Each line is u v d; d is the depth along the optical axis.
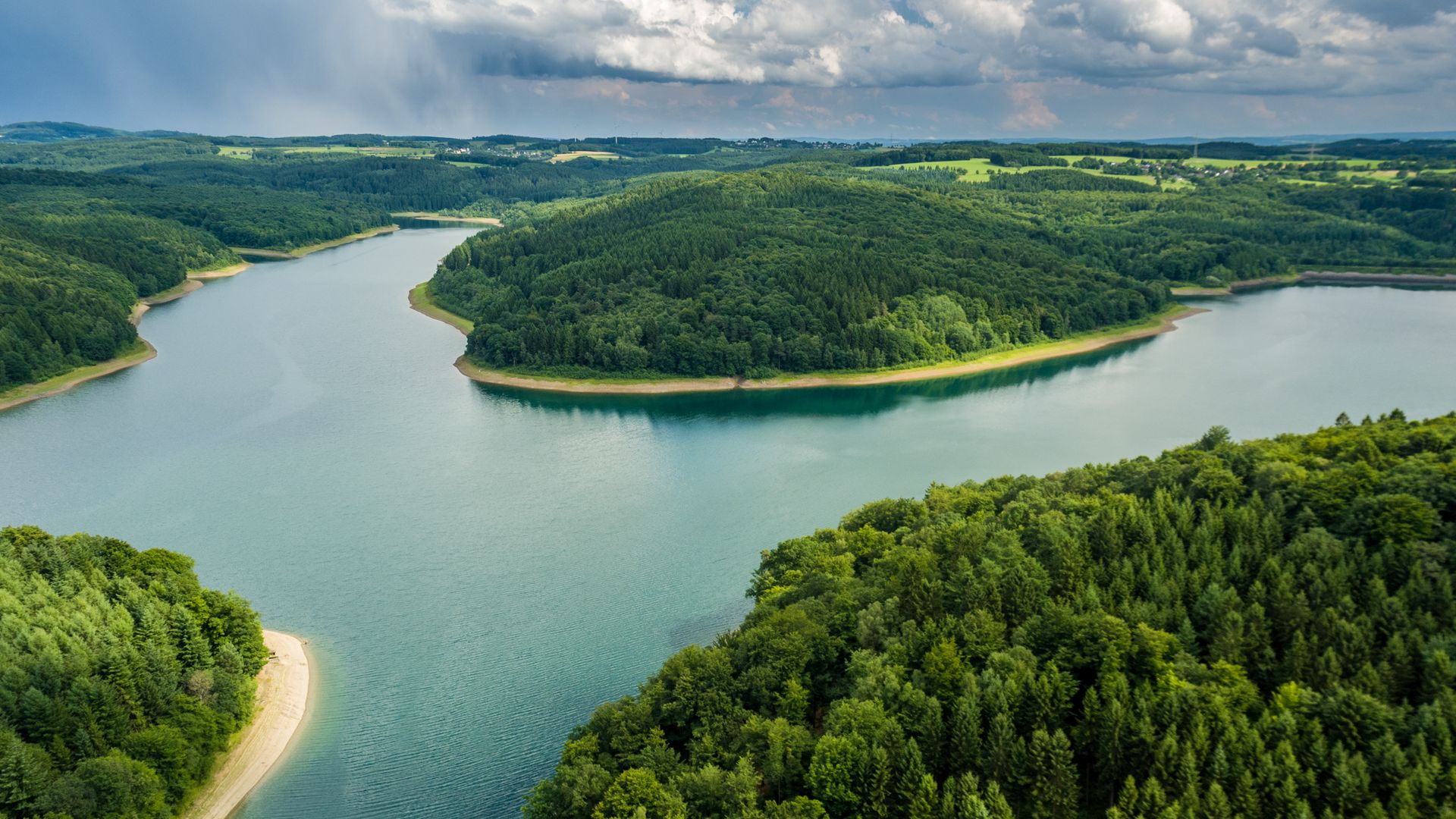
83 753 97.31
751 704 100.56
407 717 121.00
